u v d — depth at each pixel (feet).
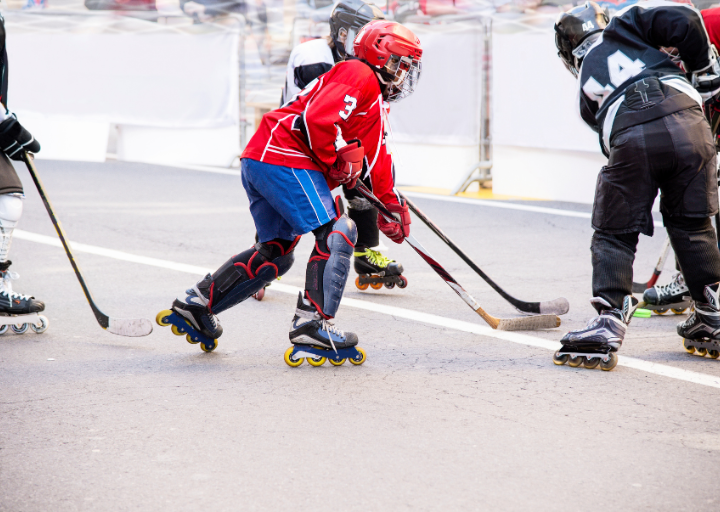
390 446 23.43
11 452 23.04
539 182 74.54
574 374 29.86
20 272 45.85
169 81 94.12
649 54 29.66
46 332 35.37
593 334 30.01
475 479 21.43
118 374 29.89
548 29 71.05
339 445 23.49
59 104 94.99
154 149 97.09
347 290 43.73
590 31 30.81
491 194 77.82
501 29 74.08
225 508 19.95
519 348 33.19
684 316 38.78
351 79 28.09
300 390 28.14
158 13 93.56
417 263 49.70
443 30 77.36
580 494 20.65
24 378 29.37
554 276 46.09
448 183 80.33
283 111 29.43
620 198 29.78
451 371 30.22
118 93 95.09
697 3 56.80
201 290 31.55
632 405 26.71
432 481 21.31
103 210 65.67
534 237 57.31
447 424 25.07
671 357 32.01
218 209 67.00
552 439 23.94
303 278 46.42
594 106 30.76
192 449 23.24
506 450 23.18
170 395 27.63
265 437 24.06
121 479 21.43
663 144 28.99
